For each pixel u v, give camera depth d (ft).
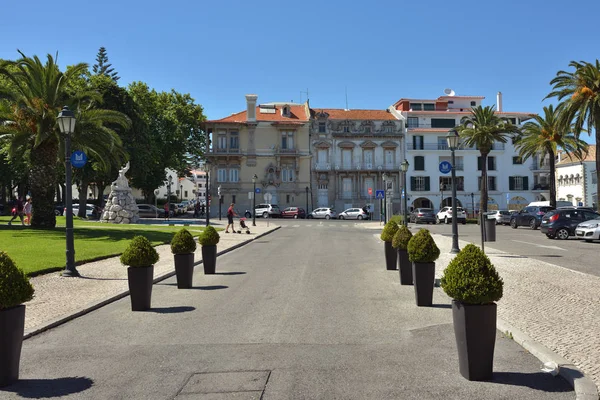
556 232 88.74
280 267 51.24
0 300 17.65
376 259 58.08
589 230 80.02
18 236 71.41
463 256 17.72
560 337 22.35
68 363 20.30
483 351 17.28
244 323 26.71
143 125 163.94
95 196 278.26
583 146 155.43
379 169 225.97
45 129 82.48
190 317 28.53
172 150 202.08
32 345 23.18
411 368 18.90
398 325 25.93
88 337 24.49
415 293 31.19
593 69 105.60
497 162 234.17
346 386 17.02
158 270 48.24
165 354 21.25
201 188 472.03
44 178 87.10
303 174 223.51
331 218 206.18
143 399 16.24
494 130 153.07
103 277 43.06
